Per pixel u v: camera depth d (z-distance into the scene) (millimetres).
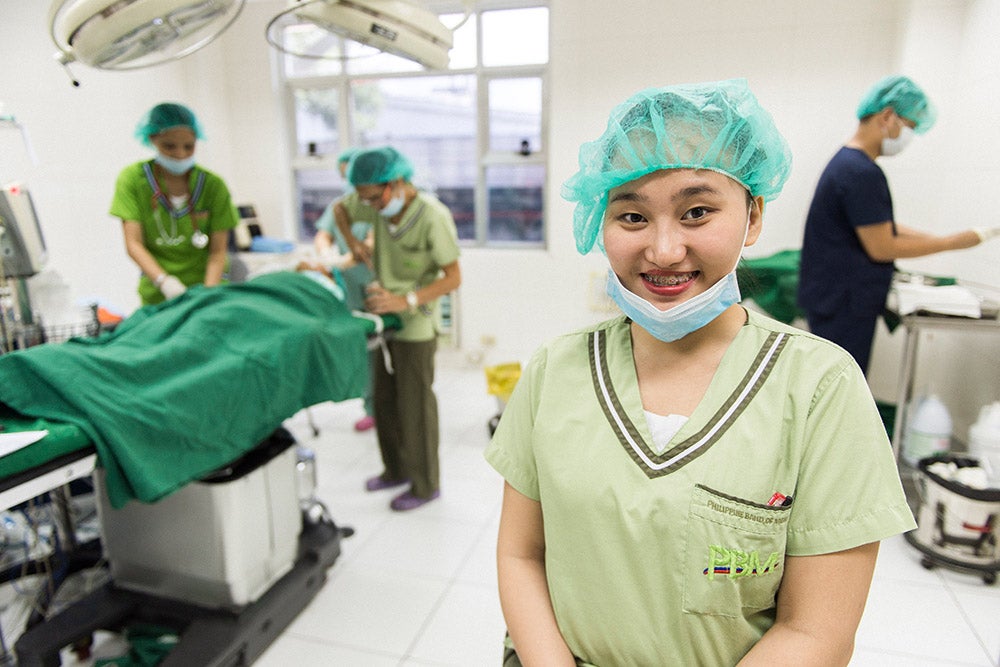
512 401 936
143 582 1890
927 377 3338
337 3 1764
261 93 4422
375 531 2506
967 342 2941
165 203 2557
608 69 3707
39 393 1426
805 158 3498
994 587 2117
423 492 2672
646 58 3637
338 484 2914
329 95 4496
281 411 1786
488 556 2332
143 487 1391
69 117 3295
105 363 1485
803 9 3371
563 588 830
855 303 2482
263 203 4590
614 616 789
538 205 4281
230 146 4539
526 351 4297
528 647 838
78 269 3395
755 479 722
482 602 2080
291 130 4598
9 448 1219
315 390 1915
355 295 2705
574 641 839
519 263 4172
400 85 4383
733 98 758
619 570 774
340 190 4641
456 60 4141
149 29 1667
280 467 1979
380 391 2723
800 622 730
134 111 3729
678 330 786
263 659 1831
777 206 3570
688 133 724
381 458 2908
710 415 767
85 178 3408
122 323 1873
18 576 2125
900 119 2363
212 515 1755
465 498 2762
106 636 1946
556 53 3771
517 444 917
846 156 2420
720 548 723
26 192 2031
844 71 3379
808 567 727
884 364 3480
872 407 732
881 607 2023
